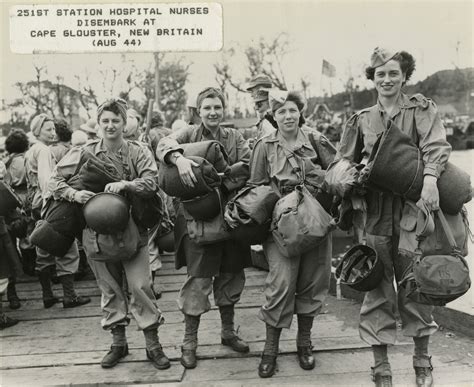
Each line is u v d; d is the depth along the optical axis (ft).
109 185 10.83
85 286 18.40
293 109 10.69
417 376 10.13
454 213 9.56
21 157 17.66
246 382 10.53
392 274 10.18
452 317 12.73
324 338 12.62
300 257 10.78
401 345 12.07
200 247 11.25
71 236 12.25
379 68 9.86
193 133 11.87
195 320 11.53
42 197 15.84
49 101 53.67
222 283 12.08
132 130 16.81
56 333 13.79
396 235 9.95
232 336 12.21
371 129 10.05
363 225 10.24
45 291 16.10
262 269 19.49
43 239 11.96
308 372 10.89
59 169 11.48
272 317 10.75
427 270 8.97
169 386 10.48
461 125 52.26
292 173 10.70
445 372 10.64
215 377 10.82
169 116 57.77
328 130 57.36
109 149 11.35
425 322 9.95
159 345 11.48
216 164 11.11
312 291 10.94
